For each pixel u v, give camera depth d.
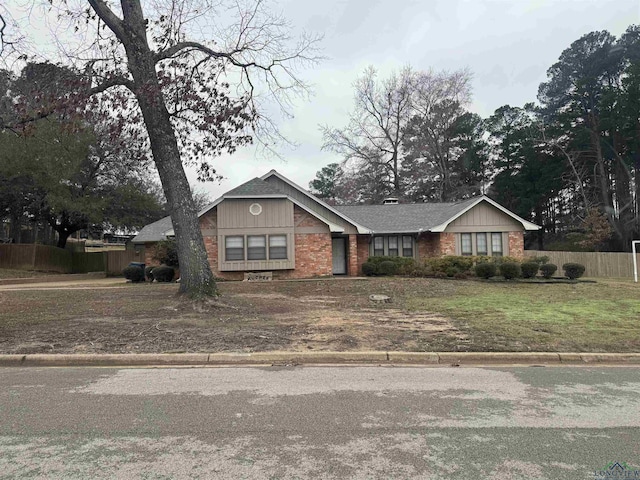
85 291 16.61
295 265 21.91
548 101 42.41
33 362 7.16
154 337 8.41
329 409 4.91
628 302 13.02
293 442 4.03
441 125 44.50
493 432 4.26
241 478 3.38
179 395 5.43
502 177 43.78
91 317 10.46
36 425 4.45
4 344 7.94
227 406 5.02
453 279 19.95
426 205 28.17
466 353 7.35
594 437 4.14
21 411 4.86
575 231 38.38
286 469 3.52
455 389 5.68
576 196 40.06
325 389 5.66
